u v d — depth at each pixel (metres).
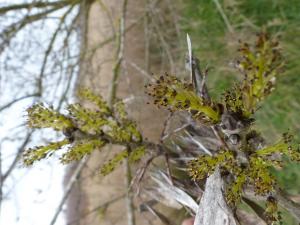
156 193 0.30
